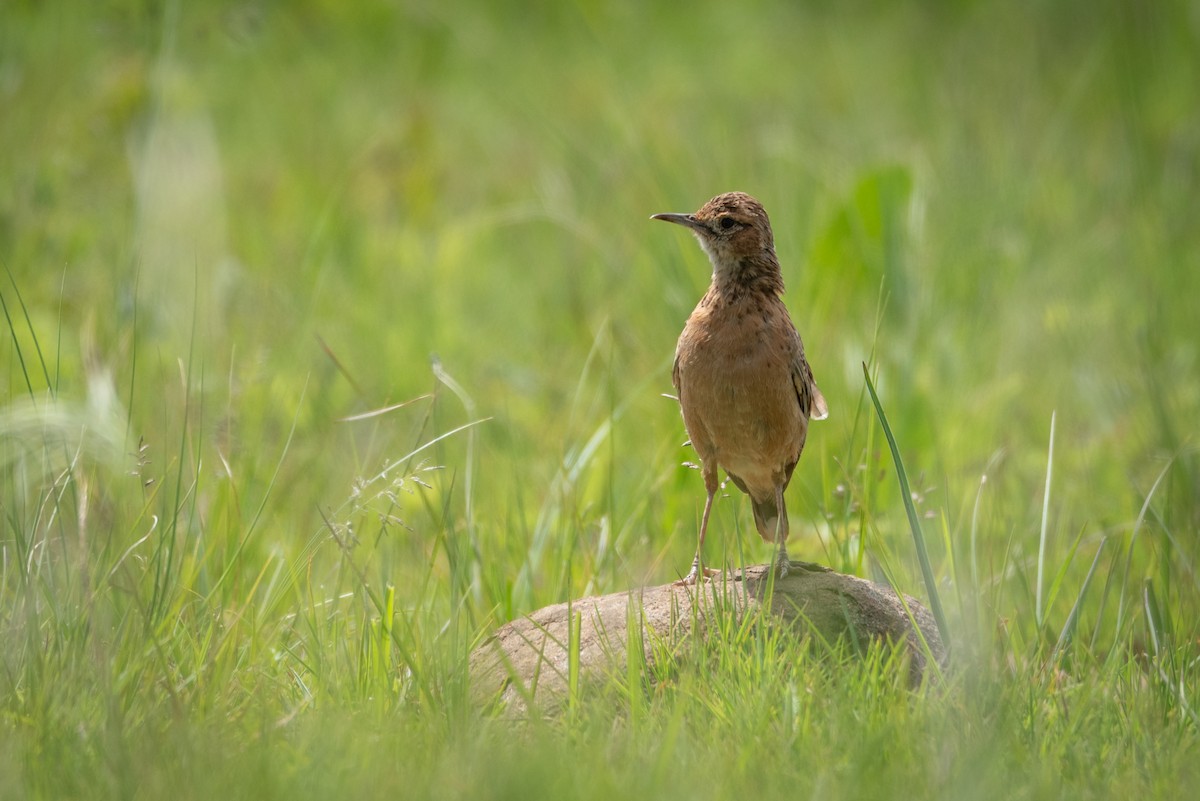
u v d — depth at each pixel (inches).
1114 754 282.8
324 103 897.5
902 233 585.3
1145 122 847.1
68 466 348.2
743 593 335.9
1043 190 743.1
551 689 311.1
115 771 253.8
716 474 369.7
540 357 604.4
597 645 323.0
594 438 432.1
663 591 344.5
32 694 283.6
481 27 1041.5
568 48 1053.2
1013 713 286.5
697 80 994.7
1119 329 607.8
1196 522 432.1
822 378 523.5
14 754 259.1
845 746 271.6
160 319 552.4
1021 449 518.6
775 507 387.5
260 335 561.9
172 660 309.1
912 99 912.3
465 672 301.0
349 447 492.1
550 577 399.9
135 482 406.9
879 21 1123.9
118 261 574.6
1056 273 655.1
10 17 728.3
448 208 775.7
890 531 425.7
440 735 278.7
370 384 555.5
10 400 438.3
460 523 440.5
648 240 633.6
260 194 739.4
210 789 247.8
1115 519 463.5
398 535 421.7
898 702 291.7
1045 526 364.5
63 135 663.1
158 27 701.9
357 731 273.7
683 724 276.5
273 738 272.5
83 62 725.9
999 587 373.7
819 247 605.0
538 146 844.0
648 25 1119.6
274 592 356.2
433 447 474.6
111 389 411.8
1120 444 518.3
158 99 628.1
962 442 503.5
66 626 303.4
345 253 666.8
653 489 439.2
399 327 607.5
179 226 608.4
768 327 358.0
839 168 724.0
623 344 573.0
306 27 965.2
